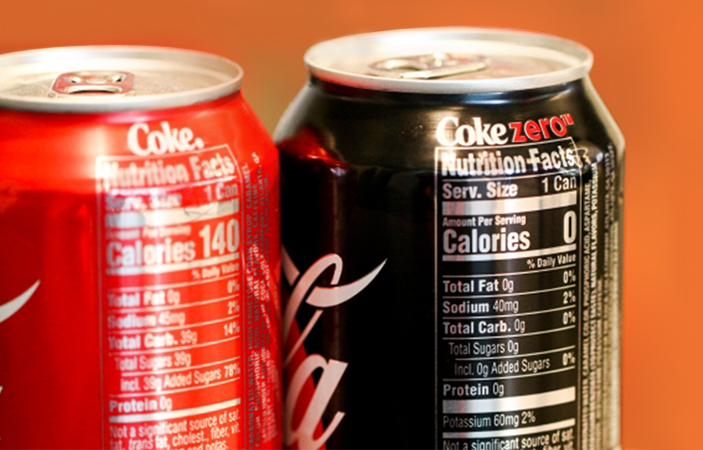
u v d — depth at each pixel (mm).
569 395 395
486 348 386
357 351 392
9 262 369
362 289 389
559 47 416
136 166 368
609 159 394
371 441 393
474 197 380
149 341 372
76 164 366
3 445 376
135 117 369
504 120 383
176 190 370
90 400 372
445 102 383
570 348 393
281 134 405
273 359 395
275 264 392
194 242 373
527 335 387
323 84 397
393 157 382
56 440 374
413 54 427
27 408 374
